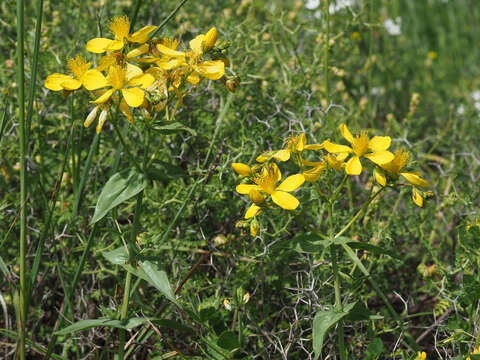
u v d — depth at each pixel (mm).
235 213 481
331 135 520
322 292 441
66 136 508
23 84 358
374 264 481
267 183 367
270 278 451
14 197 491
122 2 571
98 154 495
